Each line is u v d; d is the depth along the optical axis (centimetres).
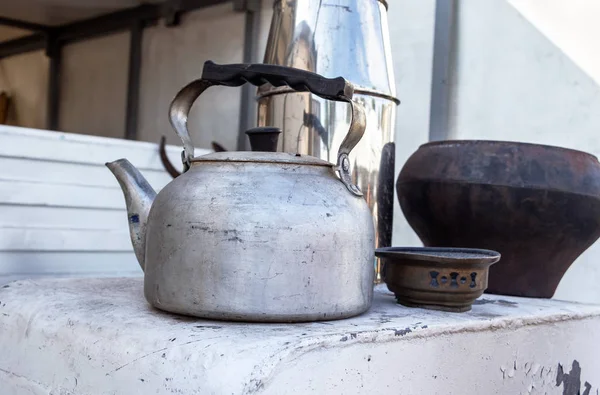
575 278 199
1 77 577
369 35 120
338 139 114
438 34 229
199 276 73
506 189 108
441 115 229
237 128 326
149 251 80
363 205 83
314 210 75
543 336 99
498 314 94
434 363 81
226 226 73
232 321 76
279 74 83
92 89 467
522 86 215
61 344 80
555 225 110
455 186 111
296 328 72
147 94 404
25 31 519
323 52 117
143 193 96
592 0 201
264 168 77
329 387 67
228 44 339
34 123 532
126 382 69
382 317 84
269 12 319
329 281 75
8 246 129
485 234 112
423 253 97
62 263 138
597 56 199
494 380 90
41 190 133
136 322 76
